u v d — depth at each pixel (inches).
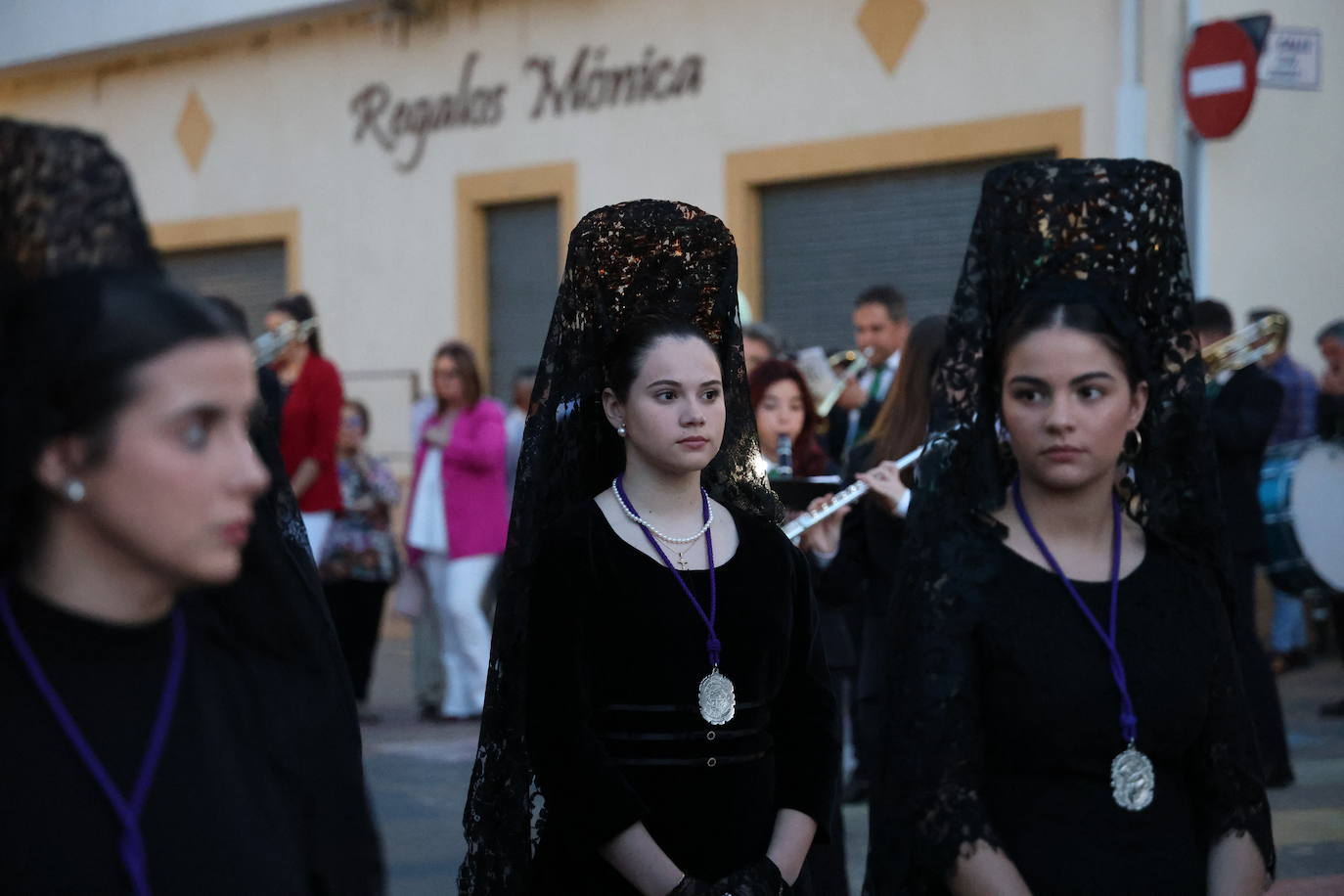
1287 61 433.1
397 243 565.3
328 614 93.9
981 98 435.2
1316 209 438.0
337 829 85.7
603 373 139.3
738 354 144.0
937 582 114.3
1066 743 110.4
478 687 374.3
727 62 483.2
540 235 535.2
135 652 77.4
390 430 563.8
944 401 120.4
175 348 73.0
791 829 128.7
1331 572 352.5
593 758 122.8
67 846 74.4
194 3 592.4
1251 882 113.4
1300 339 437.7
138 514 73.0
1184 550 120.3
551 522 134.3
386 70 564.7
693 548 130.2
